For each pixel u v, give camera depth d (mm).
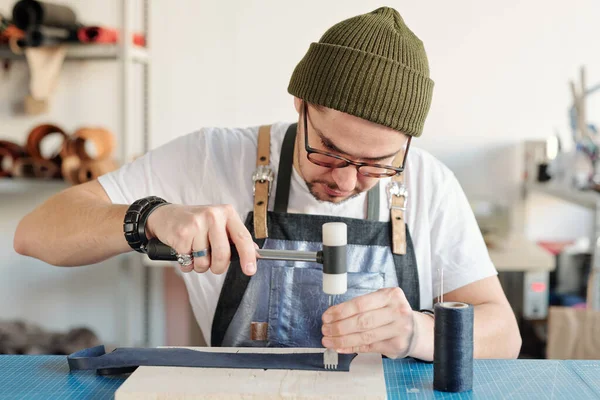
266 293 1335
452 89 2680
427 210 1407
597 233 2033
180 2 2719
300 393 929
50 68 2459
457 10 2633
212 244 1040
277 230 1350
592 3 2605
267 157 1400
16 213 2875
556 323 1790
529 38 2637
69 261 1294
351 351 1056
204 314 1443
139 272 2627
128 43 2428
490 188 2725
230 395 931
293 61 2715
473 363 1106
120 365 1061
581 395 979
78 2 2758
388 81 1031
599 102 2648
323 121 1074
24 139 2840
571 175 2354
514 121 2684
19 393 993
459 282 1388
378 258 1353
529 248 2307
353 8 2666
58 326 2926
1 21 2461
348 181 1092
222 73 2746
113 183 1406
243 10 2703
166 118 2787
